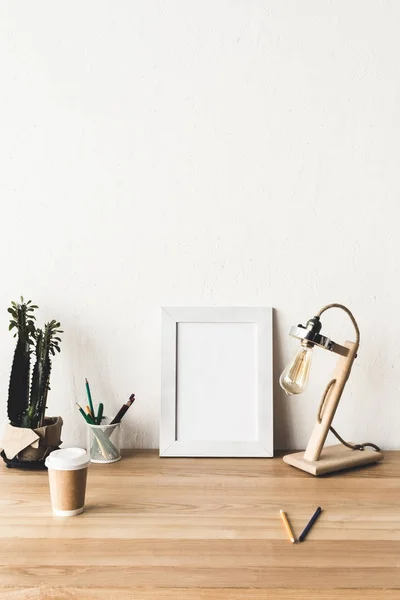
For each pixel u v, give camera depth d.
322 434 1.37
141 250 1.51
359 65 1.49
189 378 1.49
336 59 1.49
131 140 1.50
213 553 0.96
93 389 1.53
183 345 1.50
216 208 1.51
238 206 1.50
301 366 1.34
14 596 0.86
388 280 1.51
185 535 1.02
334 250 1.51
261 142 1.50
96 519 1.08
